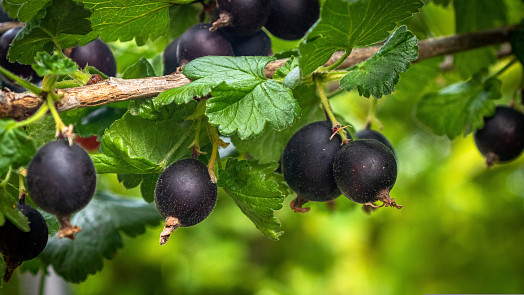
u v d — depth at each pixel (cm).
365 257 91
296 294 82
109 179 71
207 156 39
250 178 37
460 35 44
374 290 91
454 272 93
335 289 89
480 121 43
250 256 86
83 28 37
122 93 36
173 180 36
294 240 86
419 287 93
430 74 46
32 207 36
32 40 37
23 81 34
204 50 38
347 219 85
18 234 35
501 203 88
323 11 35
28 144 34
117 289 77
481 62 47
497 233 91
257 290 79
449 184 86
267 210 37
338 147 37
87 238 44
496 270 90
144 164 37
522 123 43
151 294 78
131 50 44
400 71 36
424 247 93
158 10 39
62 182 33
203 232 79
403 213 91
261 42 39
